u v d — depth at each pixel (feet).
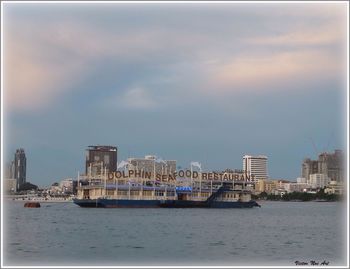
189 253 387.34
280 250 409.90
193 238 488.44
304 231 579.07
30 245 426.51
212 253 388.16
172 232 546.67
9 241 450.71
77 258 360.07
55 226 611.47
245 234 534.37
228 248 418.10
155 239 478.18
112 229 575.79
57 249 405.39
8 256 367.25
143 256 371.35
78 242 450.30
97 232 538.88
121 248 413.80
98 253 384.88
